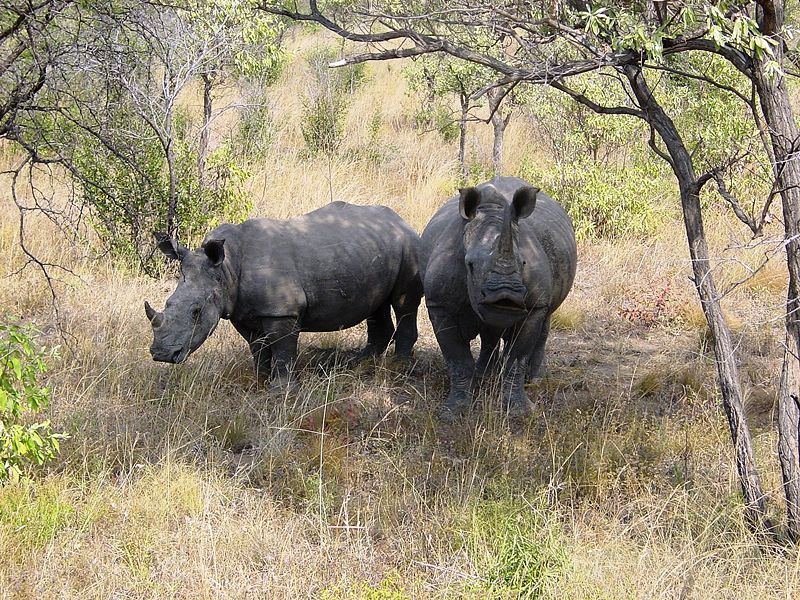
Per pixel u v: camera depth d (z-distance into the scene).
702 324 16.81
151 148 18.34
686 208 9.89
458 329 13.06
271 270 13.66
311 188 23.47
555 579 8.64
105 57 11.69
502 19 9.59
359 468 11.44
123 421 12.38
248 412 12.90
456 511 10.05
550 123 24.84
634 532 9.82
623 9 8.76
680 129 21.48
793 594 8.51
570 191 22.17
